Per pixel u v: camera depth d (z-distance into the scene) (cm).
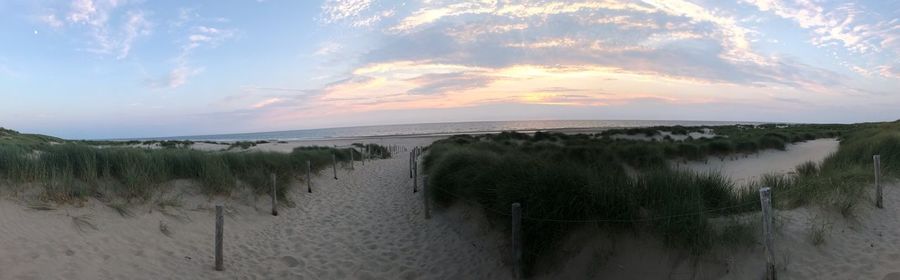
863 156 1184
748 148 2080
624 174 726
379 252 744
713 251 517
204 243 707
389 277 636
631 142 2295
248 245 747
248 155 1272
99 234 615
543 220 573
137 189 772
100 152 863
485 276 612
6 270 461
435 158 1630
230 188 962
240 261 665
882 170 991
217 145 4778
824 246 579
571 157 1513
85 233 604
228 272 614
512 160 831
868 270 519
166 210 768
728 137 2750
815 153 2014
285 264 675
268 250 734
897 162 1070
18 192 652
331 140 6369
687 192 643
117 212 695
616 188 595
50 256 515
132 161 861
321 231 873
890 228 668
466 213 827
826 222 653
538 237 575
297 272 644
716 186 726
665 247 530
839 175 918
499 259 636
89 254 551
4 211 585
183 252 648
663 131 3981
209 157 1048
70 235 583
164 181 874
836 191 767
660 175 679
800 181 885
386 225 923
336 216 1010
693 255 512
